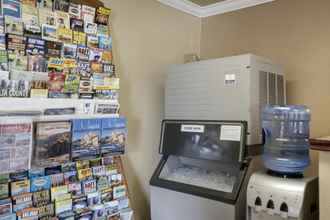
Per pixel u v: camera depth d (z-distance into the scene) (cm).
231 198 151
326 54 197
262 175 151
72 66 156
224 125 167
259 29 232
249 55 166
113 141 170
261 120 170
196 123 180
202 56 268
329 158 127
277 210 137
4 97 131
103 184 167
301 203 131
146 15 221
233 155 159
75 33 159
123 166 201
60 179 150
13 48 135
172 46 243
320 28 201
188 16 260
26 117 135
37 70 142
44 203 143
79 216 154
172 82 205
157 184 184
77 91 157
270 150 160
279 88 190
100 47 171
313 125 201
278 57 221
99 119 164
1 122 128
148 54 222
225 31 253
